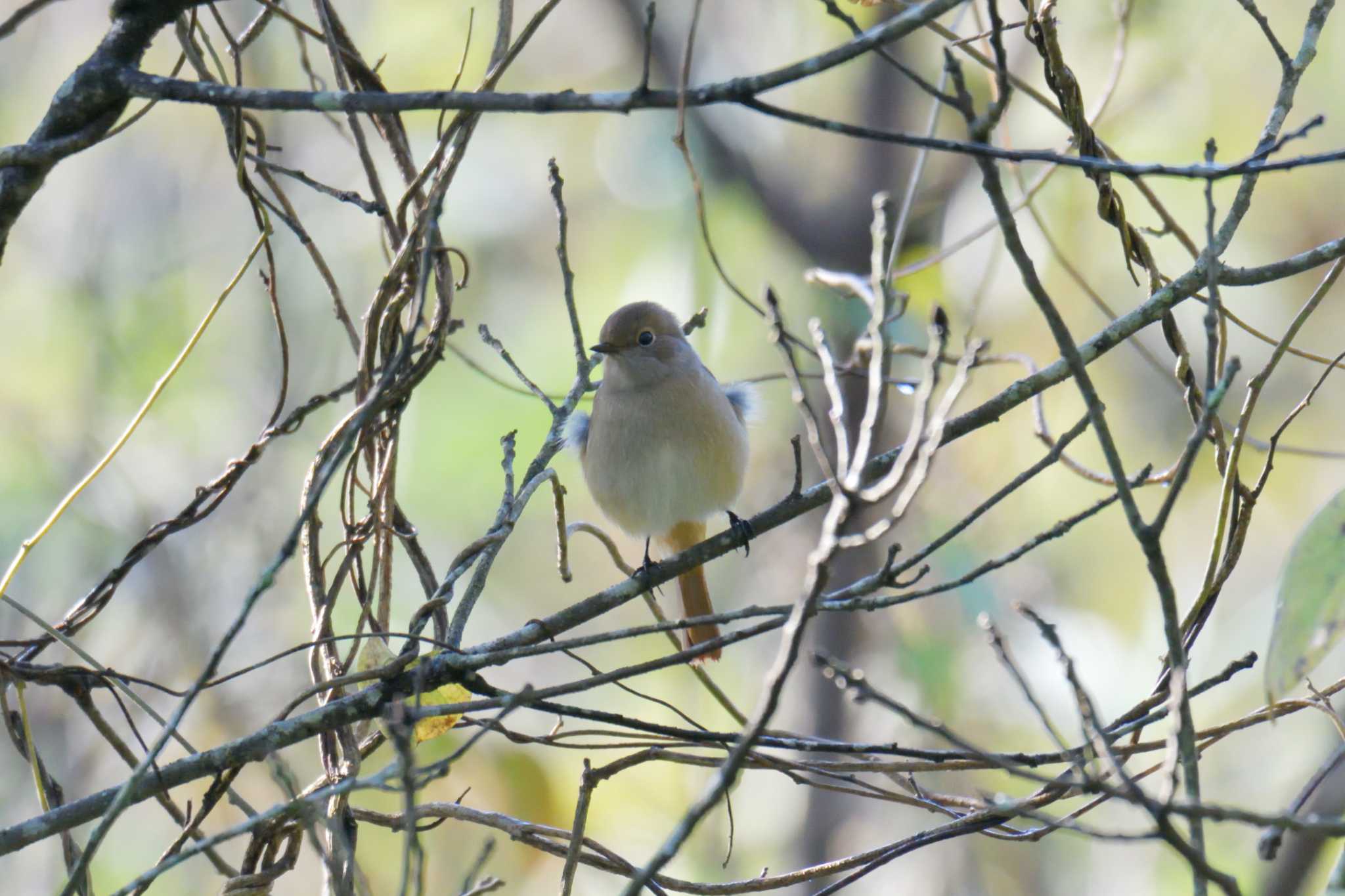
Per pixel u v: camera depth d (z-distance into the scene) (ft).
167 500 37.37
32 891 32.76
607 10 45.37
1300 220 42.06
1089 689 40.83
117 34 15.93
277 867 16.98
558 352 44.11
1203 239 40.34
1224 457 18.26
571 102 13.65
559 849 17.67
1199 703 41.86
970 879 41.50
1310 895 29.53
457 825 35.42
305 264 41.24
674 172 44.62
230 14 38.29
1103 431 12.21
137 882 13.83
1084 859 41.47
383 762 27.76
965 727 40.40
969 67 38.52
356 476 18.61
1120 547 42.16
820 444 12.50
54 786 17.81
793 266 43.68
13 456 37.86
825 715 41.01
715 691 19.16
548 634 18.33
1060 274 41.22
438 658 16.76
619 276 45.57
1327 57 40.52
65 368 39.55
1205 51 40.19
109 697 34.35
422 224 18.37
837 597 15.56
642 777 40.45
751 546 44.62
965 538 39.88
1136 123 40.06
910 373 35.78
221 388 40.27
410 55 44.34
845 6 38.88
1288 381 43.04
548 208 46.16
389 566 18.74
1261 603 43.01
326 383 39.75
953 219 41.81
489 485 42.39
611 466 26.04
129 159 41.34
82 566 35.99
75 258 40.45
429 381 43.24
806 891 39.93
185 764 16.38
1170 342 18.08
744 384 28.30
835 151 43.52
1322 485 43.27
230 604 36.06
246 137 19.25
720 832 40.19
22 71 40.93
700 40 45.75
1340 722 15.61
